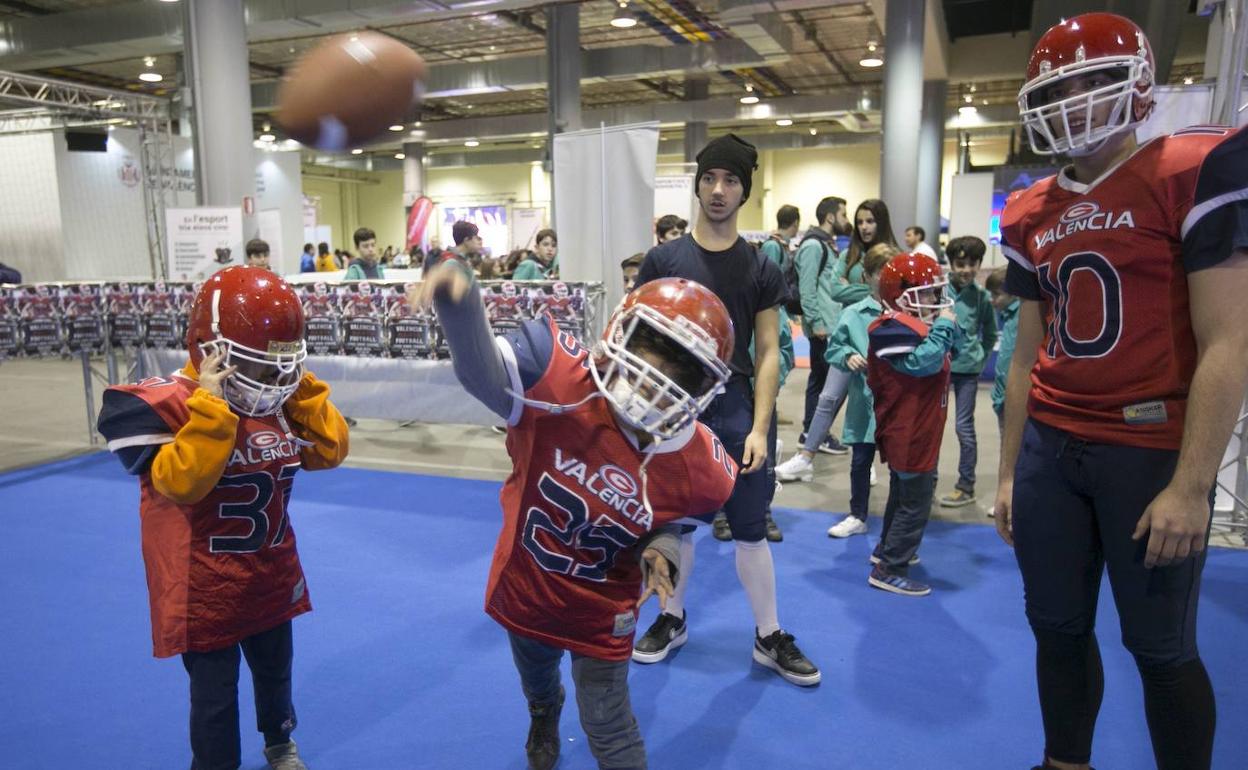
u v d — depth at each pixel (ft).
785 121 79.00
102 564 12.50
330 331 18.30
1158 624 5.05
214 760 6.27
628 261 15.65
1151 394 4.88
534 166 94.12
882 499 15.96
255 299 5.84
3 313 17.90
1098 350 5.03
